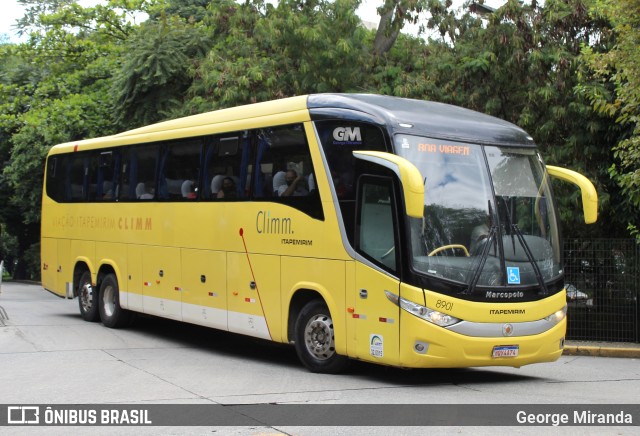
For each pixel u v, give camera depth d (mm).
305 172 11086
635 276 14812
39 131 31578
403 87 18641
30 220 36625
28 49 37656
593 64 13938
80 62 36281
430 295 9484
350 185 10367
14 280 44812
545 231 10586
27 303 22938
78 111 30609
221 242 12703
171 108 23516
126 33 36688
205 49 24625
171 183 14172
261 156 11977
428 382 10492
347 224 10359
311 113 11062
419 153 9961
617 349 13977
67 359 12023
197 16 37750
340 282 10406
